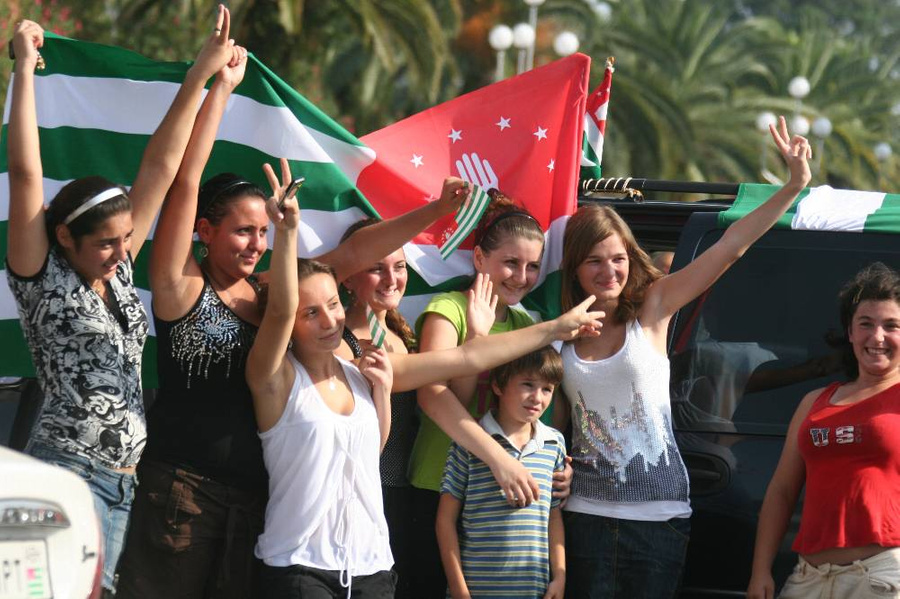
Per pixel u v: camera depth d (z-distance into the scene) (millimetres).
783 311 14008
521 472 12727
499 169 16219
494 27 65188
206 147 12445
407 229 13539
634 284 13500
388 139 16094
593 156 17781
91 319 11172
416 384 12773
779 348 13898
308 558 11727
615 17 70688
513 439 13148
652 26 71000
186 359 11969
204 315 12047
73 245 11125
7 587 8516
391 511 13758
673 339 13969
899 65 107562
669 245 15781
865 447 12117
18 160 11156
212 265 12461
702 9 71688
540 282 15984
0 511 8430
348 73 60125
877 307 12281
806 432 12477
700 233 14383
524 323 14141
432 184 16016
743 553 13305
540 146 16266
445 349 12922
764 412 13648
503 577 12789
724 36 75188
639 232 15742
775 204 12906
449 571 12898
